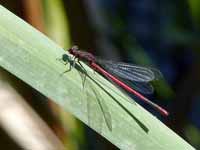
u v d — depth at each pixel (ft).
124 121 0.57
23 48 0.56
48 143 0.63
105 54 0.77
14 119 0.62
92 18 0.71
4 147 0.61
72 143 0.70
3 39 0.55
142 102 0.88
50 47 0.58
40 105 0.66
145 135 0.57
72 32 0.69
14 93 0.63
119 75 0.75
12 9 0.65
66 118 0.68
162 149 0.57
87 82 0.58
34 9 0.65
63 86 0.56
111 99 0.59
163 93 0.87
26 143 0.62
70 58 0.63
